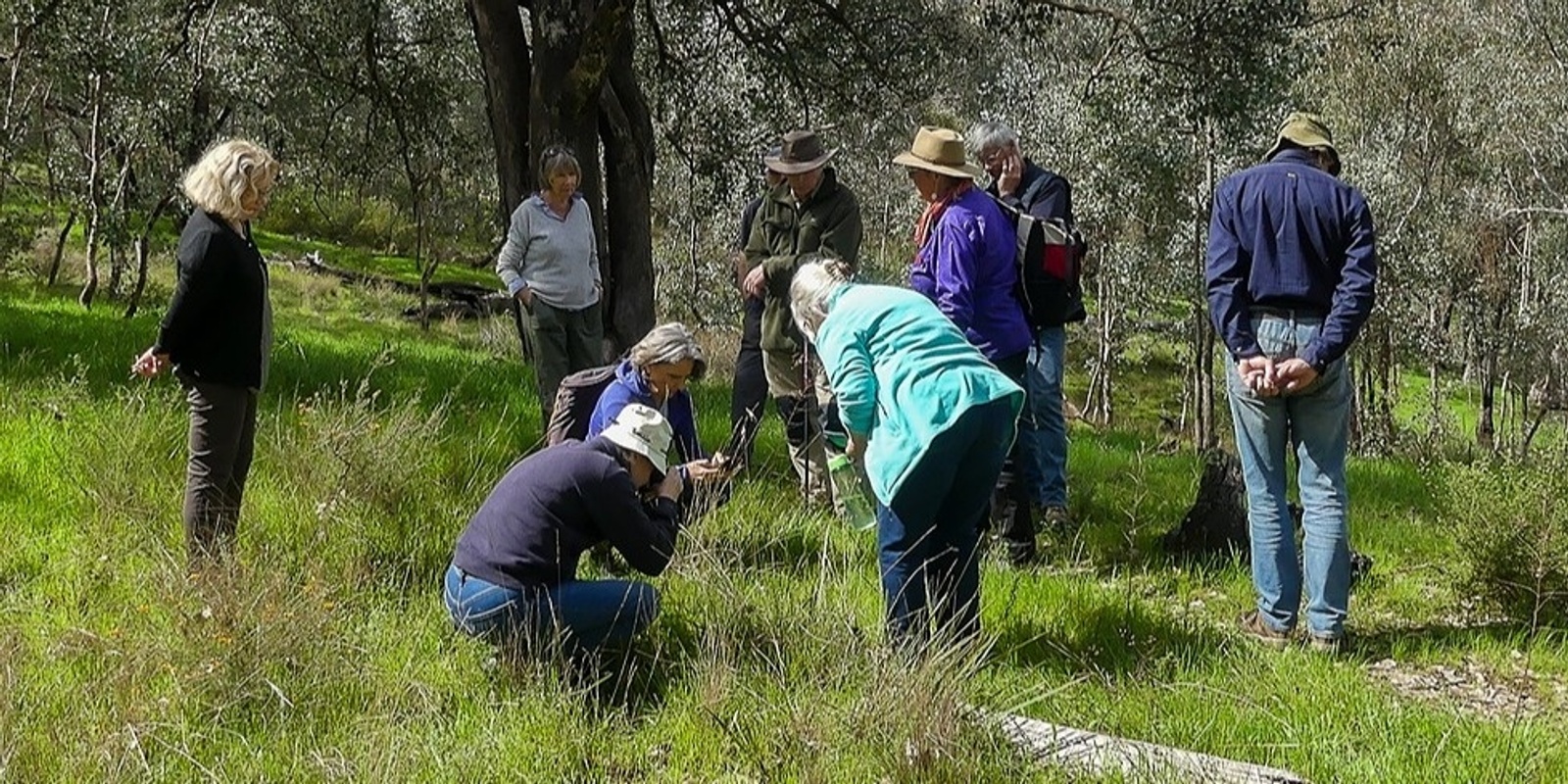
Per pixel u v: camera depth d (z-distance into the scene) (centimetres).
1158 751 386
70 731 374
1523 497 587
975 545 479
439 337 2453
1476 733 432
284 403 850
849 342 451
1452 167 3516
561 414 536
